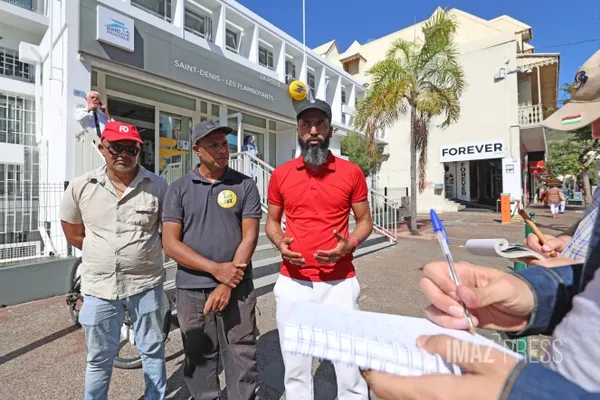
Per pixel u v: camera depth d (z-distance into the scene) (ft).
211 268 6.53
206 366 6.94
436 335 2.22
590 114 3.13
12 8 16.46
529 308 2.31
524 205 66.44
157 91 24.68
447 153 59.41
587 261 2.43
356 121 35.01
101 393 6.68
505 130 54.03
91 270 6.62
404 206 46.21
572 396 1.71
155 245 7.22
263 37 33.63
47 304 13.30
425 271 2.69
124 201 6.90
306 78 38.55
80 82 17.43
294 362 6.39
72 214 7.07
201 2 27.17
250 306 7.20
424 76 33.37
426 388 1.92
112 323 6.72
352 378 6.21
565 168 76.64
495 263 19.93
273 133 37.11
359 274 18.43
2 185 14.48
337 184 6.81
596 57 3.15
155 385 7.05
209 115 29.07
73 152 16.65
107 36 18.35
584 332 2.04
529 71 53.57
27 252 14.75
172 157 26.18
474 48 56.39
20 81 17.34
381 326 2.41
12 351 9.58
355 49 76.23
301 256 6.45
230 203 7.02
